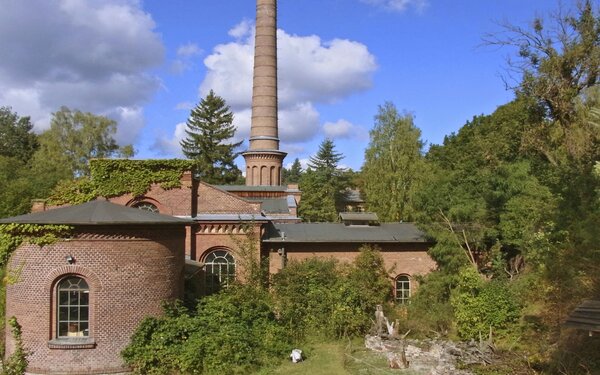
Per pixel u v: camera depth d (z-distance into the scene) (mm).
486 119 52188
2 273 19688
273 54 48156
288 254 29484
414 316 24016
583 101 23438
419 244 29750
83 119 61969
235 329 19375
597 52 22781
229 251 28156
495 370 17109
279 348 19781
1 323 19750
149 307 18406
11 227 17594
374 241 29344
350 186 70750
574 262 17469
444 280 26234
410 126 48500
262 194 44344
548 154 25344
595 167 18125
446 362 18141
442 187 28344
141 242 18297
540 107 24969
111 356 17500
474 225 26609
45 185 40438
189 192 28156
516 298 21516
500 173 28031
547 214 20656
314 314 23016
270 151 47531
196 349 17641
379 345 20844
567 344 16578
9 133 66500
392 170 47625
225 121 68000
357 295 23688
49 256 17406
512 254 27844
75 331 17547
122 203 27812
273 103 48125
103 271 17578
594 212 17125
